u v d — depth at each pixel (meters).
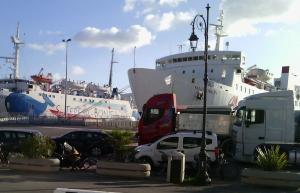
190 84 38.50
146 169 16.28
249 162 22.56
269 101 22.31
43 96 64.62
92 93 74.06
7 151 20.58
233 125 24.27
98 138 23.83
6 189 12.34
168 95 25.77
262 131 22.22
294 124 22.45
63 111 67.12
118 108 77.25
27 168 17.00
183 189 13.96
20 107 61.53
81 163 18.27
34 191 12.11
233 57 42.72
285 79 53.19
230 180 17.02
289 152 18.70
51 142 18.16
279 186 14.39
